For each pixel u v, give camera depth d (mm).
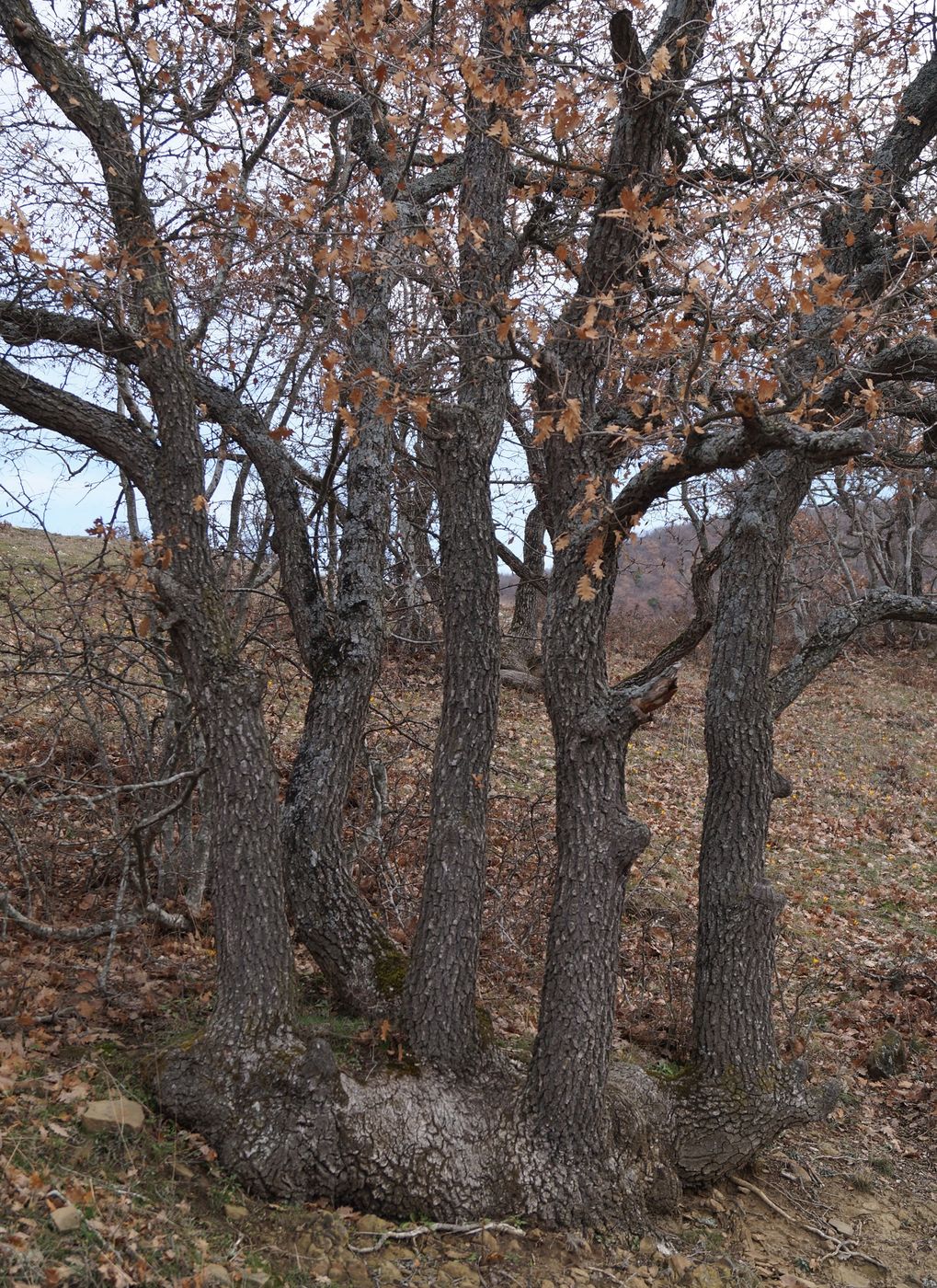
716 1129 5078
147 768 6406
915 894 10750
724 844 5363
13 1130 3770
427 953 4711
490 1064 4766
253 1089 4152
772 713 5469
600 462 4746
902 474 6250
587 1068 4492
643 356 3986
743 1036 5215
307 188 5449
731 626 5441
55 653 5574
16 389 4508
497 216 5234
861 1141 6355
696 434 3955
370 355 5660
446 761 4887
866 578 28531
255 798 4387
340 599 5746
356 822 8031
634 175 4559
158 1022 5062
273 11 4523
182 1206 3783
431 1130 4344
